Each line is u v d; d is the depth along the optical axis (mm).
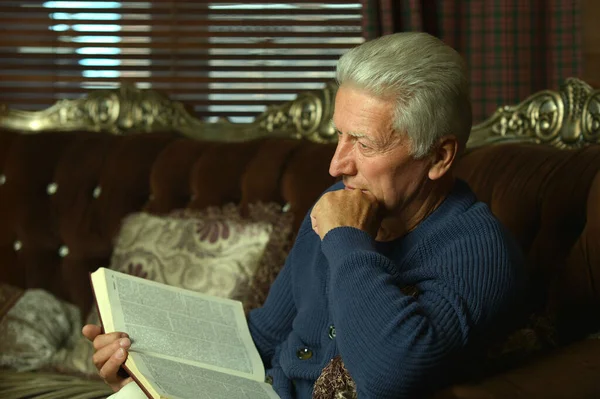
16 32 4109
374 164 1704
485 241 1705
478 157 2512
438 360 1541
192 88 4090
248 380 1728
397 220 1793
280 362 1889
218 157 2965
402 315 1536
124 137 3184
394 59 1668
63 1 4113
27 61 4172
